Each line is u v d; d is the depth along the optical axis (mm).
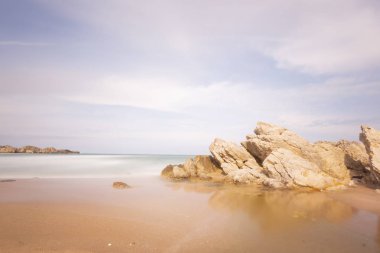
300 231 16234
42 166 58000
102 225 16781
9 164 61406
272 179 34281
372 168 29906
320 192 29469
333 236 15367
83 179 40625
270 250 13336
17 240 13930
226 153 45375
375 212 20766
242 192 30359
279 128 42156
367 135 31047
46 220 17594
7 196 25719
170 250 13172
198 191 31203
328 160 35375
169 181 40781
